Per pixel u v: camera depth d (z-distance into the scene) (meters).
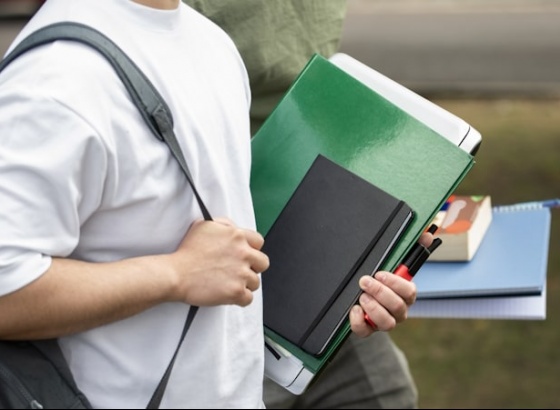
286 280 2.04
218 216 1.86
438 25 10.49
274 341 2.03
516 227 2.65
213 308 1.83
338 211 2.05
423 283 2.44
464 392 3.94
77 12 1.77
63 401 1.73
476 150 2.14
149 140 1.74
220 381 1.85
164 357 1.79
